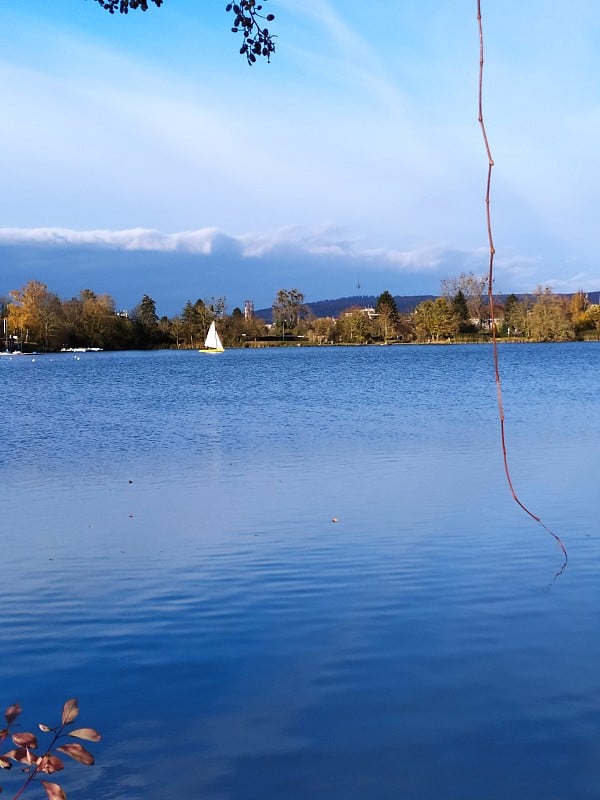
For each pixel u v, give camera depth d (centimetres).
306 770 529
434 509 1241
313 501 1330
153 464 1792
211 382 5250
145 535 1135
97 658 704
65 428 2623
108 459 1886
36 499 1420
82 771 534
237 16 458
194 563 985
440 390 4016
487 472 1559
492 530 1103
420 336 13775
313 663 683
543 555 975
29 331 12988
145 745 562
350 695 625
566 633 732
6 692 645
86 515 1279
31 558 1028
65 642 741
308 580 904
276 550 1033
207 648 720
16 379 5947
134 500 1391
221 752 550
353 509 1258
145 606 834
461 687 632
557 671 655
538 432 2167
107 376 6253
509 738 558
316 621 778
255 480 1552
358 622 772
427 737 562
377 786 509
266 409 3173
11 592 891
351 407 3153
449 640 723
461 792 502
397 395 3747
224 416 2930
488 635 732
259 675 662
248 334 14738
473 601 821
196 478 1596
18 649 729
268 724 584
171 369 7288
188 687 645
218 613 808
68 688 648
